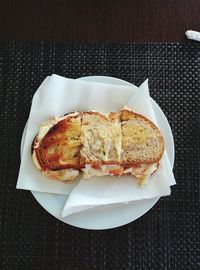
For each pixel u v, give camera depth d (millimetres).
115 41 390
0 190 363
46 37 389
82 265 354
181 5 396
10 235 356
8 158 368
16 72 384
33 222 358
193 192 367
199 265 356
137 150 340
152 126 345
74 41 389
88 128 340
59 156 336
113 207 341
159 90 385
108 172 337
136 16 393
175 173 370
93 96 354
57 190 341
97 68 386
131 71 387
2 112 376
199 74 388
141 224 361
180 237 360
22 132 373
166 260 356
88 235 358
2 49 386
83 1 394
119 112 351
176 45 391
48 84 350
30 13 392
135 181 344
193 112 382
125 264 355
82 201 330
